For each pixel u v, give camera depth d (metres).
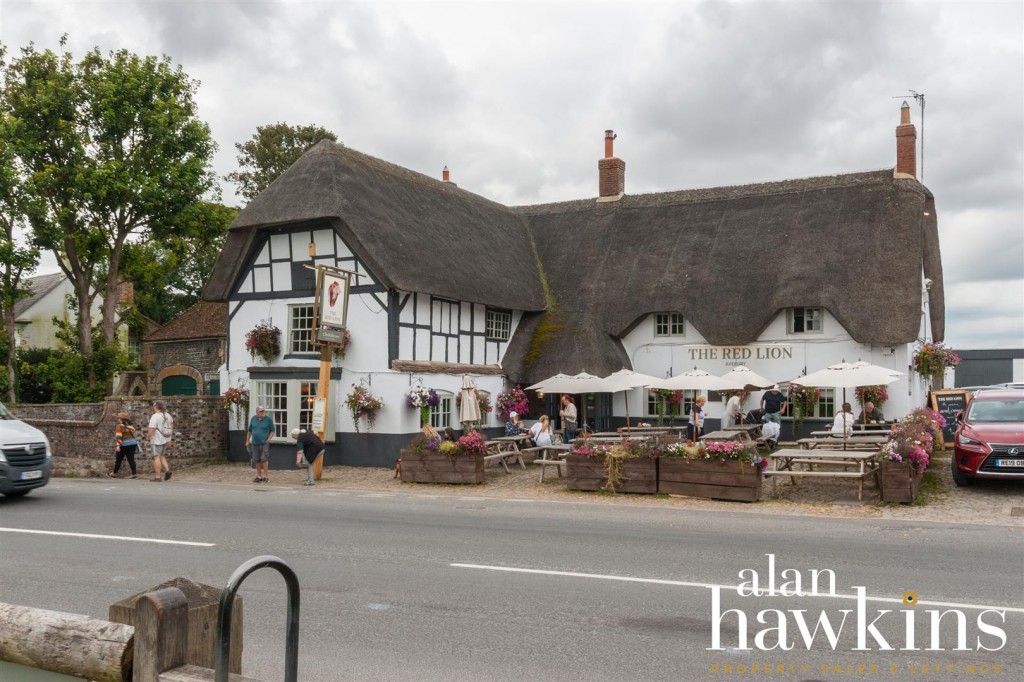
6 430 13.58
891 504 13.25
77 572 8.27
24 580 7.94
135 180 27.70
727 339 23.19
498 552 9.23
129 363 31.28
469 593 7.40
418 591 7.49
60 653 2.93
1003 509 12.68
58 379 29.08
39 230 27.03
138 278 32.19
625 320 24.77
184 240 31.61
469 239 25.08
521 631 6.29
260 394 21.77
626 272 25.91
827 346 22.97
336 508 13.15
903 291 22.02
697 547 9.48
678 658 5.67
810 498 14.09
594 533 10.51
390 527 11.02
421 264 21.12
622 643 5.99
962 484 14.91
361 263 20.70
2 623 3.07
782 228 24.84
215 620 3.10
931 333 29.72
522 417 24.48
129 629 2.89
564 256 27.83
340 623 6.54
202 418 21.75
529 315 26.08
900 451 13.48
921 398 25.23
